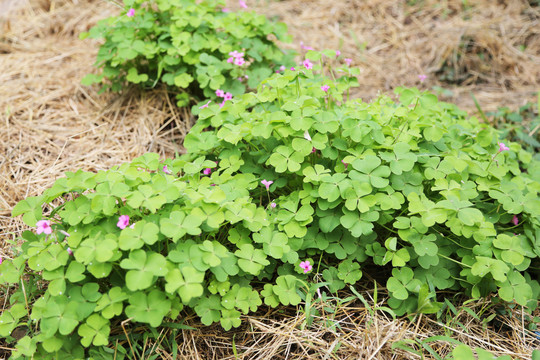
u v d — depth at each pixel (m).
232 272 0.90
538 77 1.47
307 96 1.03
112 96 1.29
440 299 0.98
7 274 0.89
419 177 0.98
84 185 0.91
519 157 1.17
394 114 1.04
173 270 0.84
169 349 0.90
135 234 0.85
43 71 1.34
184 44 1.19
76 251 0.84
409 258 0.93
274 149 1.02
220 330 0.93
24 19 1.49
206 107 1.08
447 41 1.56
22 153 1.15
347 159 0.97
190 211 0.90
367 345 0.89
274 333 0.90
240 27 1.24
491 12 1.66
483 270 0.91
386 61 1.55
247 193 0.98
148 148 1.20
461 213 0.91
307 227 0.98
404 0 1.73
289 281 0.93
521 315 0.95
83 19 1.51
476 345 0.92
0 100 1.24
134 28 1.20
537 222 0.99
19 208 0.92
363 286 0.99
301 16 1.69
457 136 1.11
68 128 1.22
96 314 0.84
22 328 0.91
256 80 1.22
